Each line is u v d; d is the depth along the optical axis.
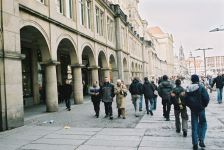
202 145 7.21
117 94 12.88
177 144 7.76
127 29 39.19
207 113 13.87
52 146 7.84
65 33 17.88
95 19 25.30
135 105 13.59
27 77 21.05
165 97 11.90
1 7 10.56
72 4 20.06
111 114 12.64
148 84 13.79
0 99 10.23
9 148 7.67
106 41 29.05
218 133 9.06
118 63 33.94
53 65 15.72
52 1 16.11
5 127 10.32
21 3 12.72
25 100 20.27
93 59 24.28
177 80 9.01
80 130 10.09
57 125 11.27
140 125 10.88
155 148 7.39
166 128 10.12
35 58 22.09
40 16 14.30
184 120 8.65
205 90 7.16
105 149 7.41
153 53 76.06
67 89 16.44
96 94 13.31
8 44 10.77
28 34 16.73
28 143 8.23
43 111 16.30
